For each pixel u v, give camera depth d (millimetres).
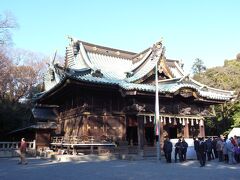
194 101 39469
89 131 33969
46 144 38938
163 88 35656
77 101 37406
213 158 27188
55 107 47438
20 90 70250
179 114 37875
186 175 15953
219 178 14648
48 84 50719
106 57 44094
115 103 36750
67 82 32125
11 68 67000
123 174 16500
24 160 24453
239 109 49938
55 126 40219
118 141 35500
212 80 56500
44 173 17359
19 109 54438
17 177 15680
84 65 39750
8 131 49625
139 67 40375
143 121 34750
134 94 33188
